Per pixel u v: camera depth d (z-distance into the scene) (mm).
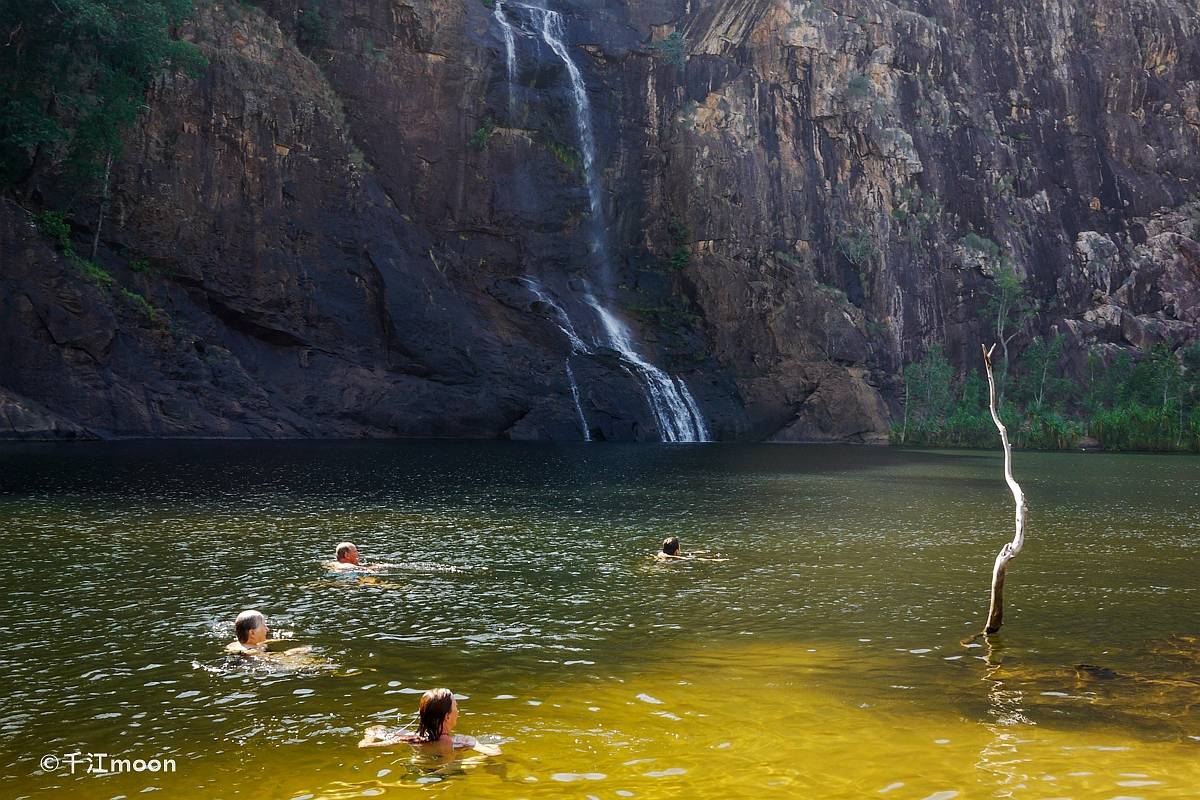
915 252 90750
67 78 55969
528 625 12227
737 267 82438
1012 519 24344
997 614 11930
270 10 70500
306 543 18328
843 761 7613
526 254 77688
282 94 64875
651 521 22984
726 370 80188
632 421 69375
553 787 7074
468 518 22641
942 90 98062
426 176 74625
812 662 10586
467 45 76562
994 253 94438
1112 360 94125
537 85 81750
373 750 7797
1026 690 9570
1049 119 104438
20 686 9430
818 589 14820
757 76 89438
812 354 81750
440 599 13719
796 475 39094
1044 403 90688
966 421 78562
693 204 83750
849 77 91250
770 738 8141
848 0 93188
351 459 40406
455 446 54062
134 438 51062
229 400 56656
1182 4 112812
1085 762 7629
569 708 8891
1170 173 109250
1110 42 108312
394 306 66062
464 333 68250
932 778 7289
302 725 8383
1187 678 10016
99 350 52156
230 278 61438
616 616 12812
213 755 7688
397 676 9875
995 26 104938
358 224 67500
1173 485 36656
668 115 86938
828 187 89375
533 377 68562
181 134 60531
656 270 83875
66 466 32938
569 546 18812
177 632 11539
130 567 15672
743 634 11867
